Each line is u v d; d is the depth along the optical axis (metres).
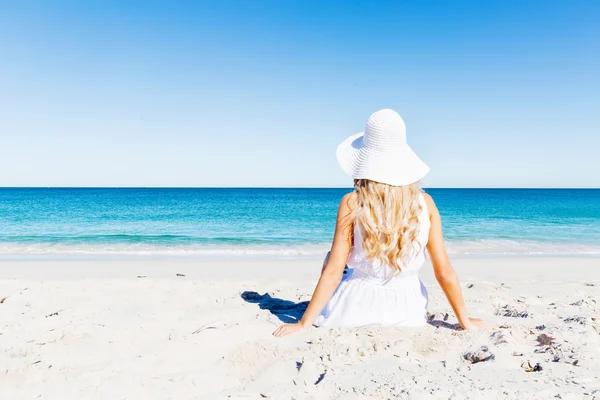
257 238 14.83
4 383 2.32
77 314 3.70
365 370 2.29
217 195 69.12
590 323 3.18
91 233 16.38
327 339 2.68
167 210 31.52
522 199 55.50
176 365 2.56
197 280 6.22
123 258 10.16
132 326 3.30
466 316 3.01
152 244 13.07
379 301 3.00
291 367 2.41
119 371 2.44
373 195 2.75
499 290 5.45
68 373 2.42
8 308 3.97
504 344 2.63
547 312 3.79
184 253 11.20
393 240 2.76
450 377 2.14
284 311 3.92
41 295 4.47
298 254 11.09
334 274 2.93
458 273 7.85
